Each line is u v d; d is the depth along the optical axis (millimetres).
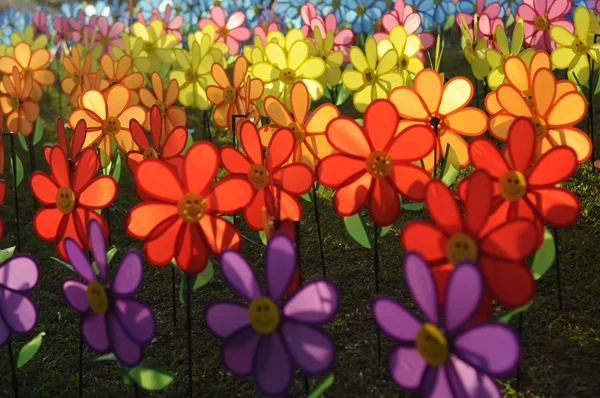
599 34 3408
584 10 3420
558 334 2564
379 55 3738
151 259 2363
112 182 2533
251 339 2088
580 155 2602
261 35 5094
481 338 1923
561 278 2830
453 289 1950
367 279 3027
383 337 2684
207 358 2717
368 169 2428
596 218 3127
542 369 2432
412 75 3723
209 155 2348
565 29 3469
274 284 2072
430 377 1974
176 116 3594
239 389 2545
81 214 2557
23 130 4148
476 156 2312
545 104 2646
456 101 2768
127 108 3205
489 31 4047
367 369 2541
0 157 3115
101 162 3186
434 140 2395
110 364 2762
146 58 4965
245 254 3365
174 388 2580
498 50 3713
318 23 4773
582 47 3453
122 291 2160
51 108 6754
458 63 6363
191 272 2355
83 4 7293
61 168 2566
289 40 3943
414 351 1984
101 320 2201
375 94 3576
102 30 6387
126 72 4137
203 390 2559
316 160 2865
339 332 2732
